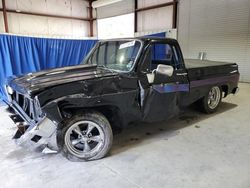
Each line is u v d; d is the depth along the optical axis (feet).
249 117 13.50
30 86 7.55
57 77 8.28
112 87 8.36
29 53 18.33
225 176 7.45
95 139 8.49
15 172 7.68
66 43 20.45
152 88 9.48
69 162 8.36
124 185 7.02
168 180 7.27
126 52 9.84
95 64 10.43
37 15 36.63
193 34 29.94
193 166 8.07
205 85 12.55
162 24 33.53
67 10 40.24
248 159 8.55
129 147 9.61
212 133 11.09
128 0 37.11
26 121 8.39
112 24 40.86
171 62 10.64
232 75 14.53
